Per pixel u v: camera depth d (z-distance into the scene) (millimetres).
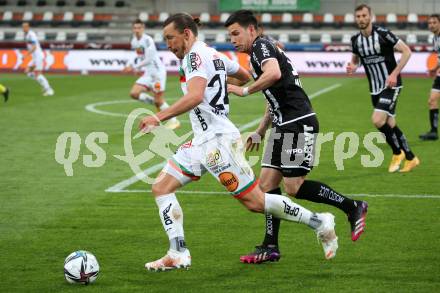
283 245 20625
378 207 25250
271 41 19062
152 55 46250
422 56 90250
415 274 17844
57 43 98438
